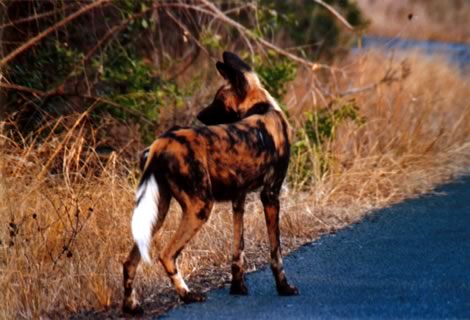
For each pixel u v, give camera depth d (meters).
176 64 37.44
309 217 28.11
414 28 76.31
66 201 23.66
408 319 18.80
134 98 30.77
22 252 20.69
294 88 38.47
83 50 33.41
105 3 31.67
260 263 23.83
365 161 32.91
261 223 26.34
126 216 24.11
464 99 45.09
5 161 24.44
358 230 27.28
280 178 21.23
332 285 21.59
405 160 34.38
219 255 23.84
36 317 19.16
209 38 33.97
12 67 30.94
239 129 20.27
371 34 71.44
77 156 25.27
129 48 33.69
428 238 26.11
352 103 35.44
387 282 21.72
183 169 19.25
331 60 46.28
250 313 19.39
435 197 31.48
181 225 19.53
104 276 20.69
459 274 22.31
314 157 31.72
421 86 42.84
